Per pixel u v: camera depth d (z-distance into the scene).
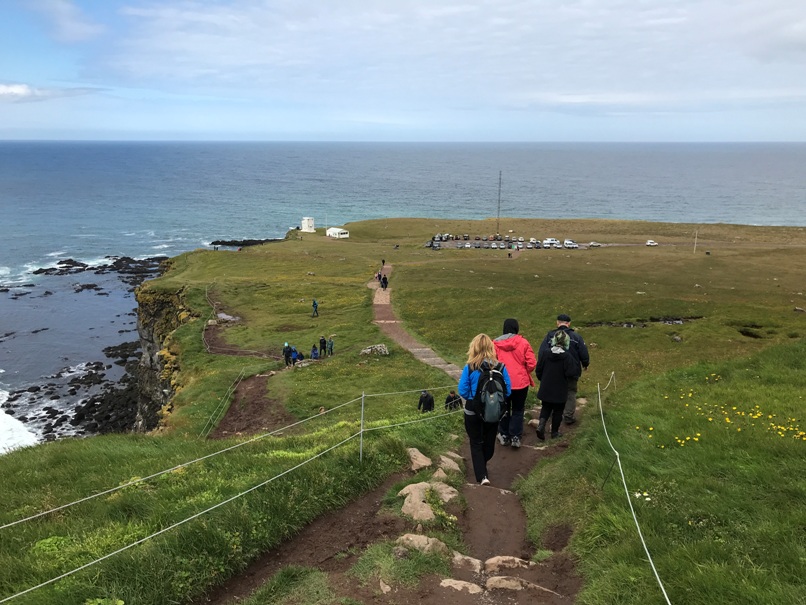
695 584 5.22
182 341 46.38
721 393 13.57
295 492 7.68
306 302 58.09
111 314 79.38
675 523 6.75
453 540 7.12
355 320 50.44
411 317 51.03
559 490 8.64
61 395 52.09
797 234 125.19
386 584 5.84
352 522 7.50
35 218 166.75
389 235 125.38
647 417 11.72
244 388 34.78
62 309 81.06
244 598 5.77
